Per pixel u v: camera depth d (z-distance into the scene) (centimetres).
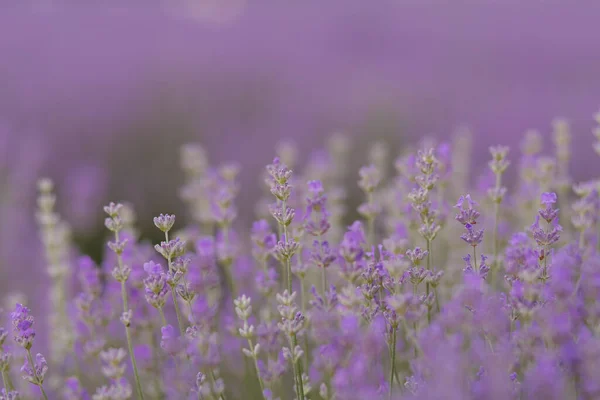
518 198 352
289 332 207
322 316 191
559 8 1173
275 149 891
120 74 1050
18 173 735
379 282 206
